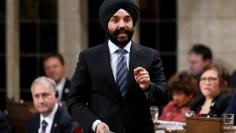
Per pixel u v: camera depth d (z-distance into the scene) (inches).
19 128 512.4
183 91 437.7
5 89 642.2
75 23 637.3
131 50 289.0
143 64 287.6
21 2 643.5
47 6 645.3
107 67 287.4
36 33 645.9
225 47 630.5
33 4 644.7
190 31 633.6
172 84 442.3
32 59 645.9
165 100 285.4
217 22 630.5
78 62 294.2
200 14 631.8
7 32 634.2
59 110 419.2
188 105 433.1
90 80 291.1
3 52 642.2
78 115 288.2
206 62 544.1
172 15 641.6
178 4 634.2
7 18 633.6
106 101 286.7
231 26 629.6
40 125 420.5
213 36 631.2
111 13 283.3
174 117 433.7
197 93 436.8
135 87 285.4
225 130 296.7
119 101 285.6
